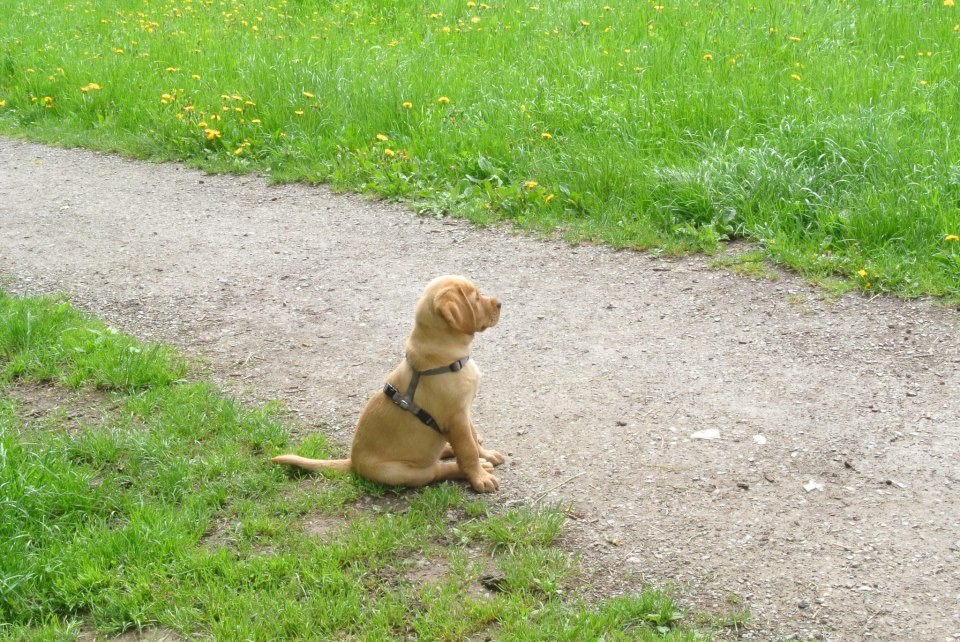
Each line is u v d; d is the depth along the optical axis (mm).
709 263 5594
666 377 5066
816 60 7117
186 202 6445
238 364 5207
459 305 4598
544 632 4340
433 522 4594
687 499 4652
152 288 5656
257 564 4492
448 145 6547
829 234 5621
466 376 4641
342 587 4445
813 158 5941
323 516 4633
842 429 4840
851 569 4469
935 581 4438
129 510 4637
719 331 5258
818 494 4652
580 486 4699
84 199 6609
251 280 5684
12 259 5910
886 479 4684
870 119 5961
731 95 6504
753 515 4605
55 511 4637
